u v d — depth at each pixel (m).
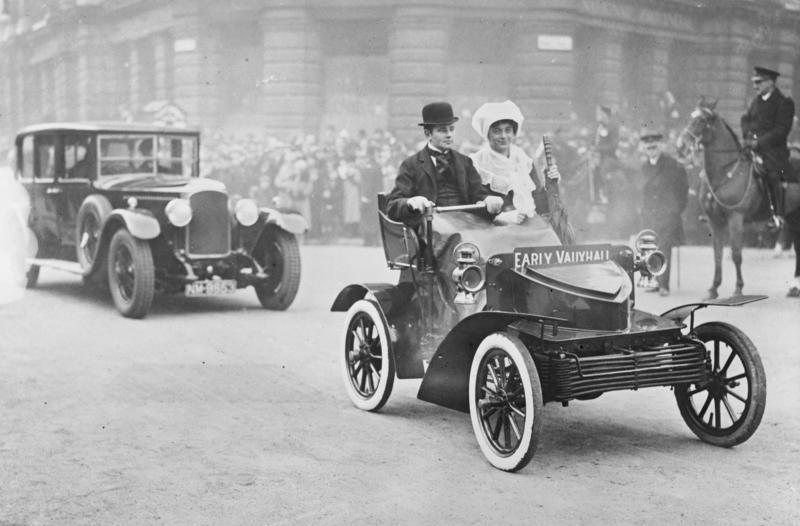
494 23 26.89
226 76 29.36
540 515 4.22
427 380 5.37
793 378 7.13
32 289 12.31
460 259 5.12
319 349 8.26
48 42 40.97
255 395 6.52
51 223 11.77
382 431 5.63
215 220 10.35
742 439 5.18
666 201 12.33
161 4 31.25
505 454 4.88
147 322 9.72
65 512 4.23
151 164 11.40
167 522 4.11
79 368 7.34
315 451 5.20
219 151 22.86
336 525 4.08
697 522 4.14
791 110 11.73
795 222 11.86
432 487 4.59
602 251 5.47
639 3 29.25
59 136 11.41
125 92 36.56
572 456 5.13
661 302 11.21
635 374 4.95
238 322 9.76
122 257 10.04
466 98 27.34
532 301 5.15
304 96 27.09
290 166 21.19
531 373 4.66
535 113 26.56
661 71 30.78
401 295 6.11
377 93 27.44
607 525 4.10
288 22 26.83
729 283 13.20
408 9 25.83
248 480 4.68
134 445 5.28
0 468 4.85
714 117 11.56
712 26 31.72
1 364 7.47
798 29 33.53
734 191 11.43
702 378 5.18
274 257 10.66
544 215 6.56
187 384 6.83
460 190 6.09
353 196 21.19
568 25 26.52
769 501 4.40
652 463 5.00
